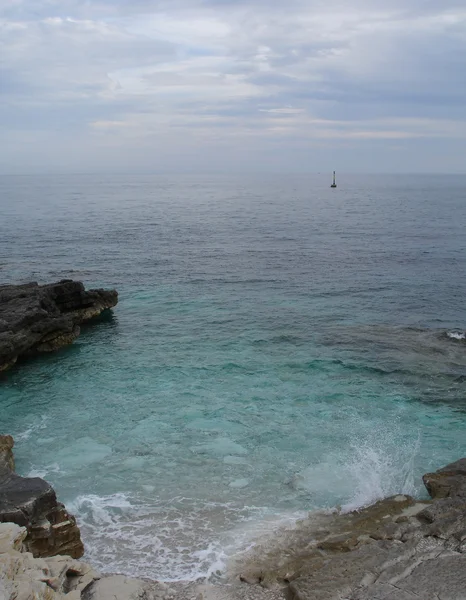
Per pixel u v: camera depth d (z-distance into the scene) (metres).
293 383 27.67
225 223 99.75
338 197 177.00
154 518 17.02
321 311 40.88
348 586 12.83
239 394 26.52
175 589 13.68
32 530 14.85
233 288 48.47
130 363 30.92
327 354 31.48
